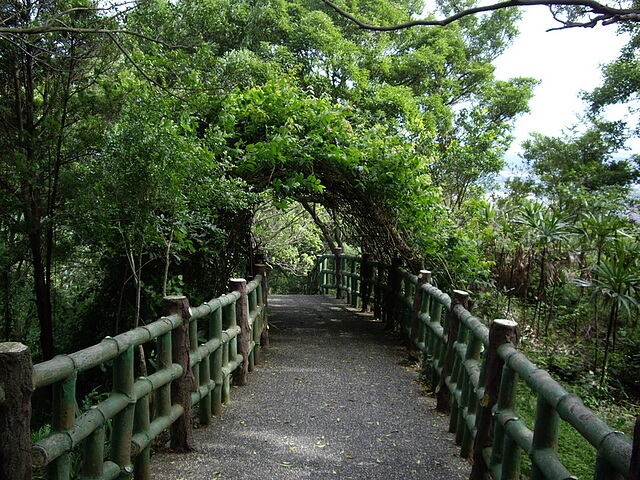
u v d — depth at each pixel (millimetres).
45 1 4734
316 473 2859
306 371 4992
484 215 7508
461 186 9688
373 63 11914
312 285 13492
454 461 3043
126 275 5238
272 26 10273
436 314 4496
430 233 6230
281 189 5703
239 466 2926
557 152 13578
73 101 5461
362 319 8031
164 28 4523
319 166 5824
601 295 6320
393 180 5887
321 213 12555
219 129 5133
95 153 5254
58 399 1857
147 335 2512
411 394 4320
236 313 4449
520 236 7160
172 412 2928
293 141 5223
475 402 3006
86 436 1981
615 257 6105
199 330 4984
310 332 6934
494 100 13711
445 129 11602
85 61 5402
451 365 3789
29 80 5461
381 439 3350
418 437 3395
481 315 6598
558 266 7219
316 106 5793
